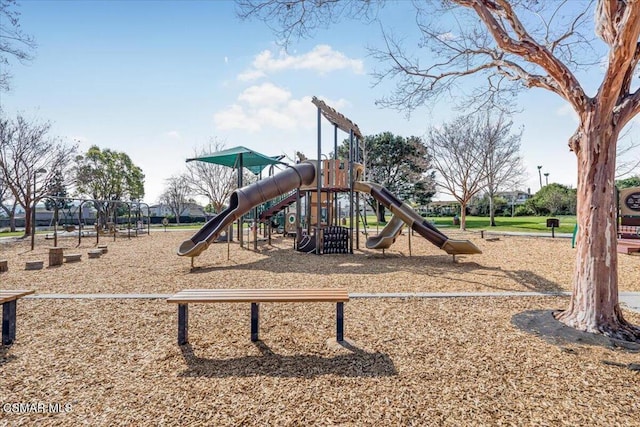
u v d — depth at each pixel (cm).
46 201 3139
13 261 963
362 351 323
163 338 357
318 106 1062
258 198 978
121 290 587
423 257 983
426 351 321
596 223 372
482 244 1281
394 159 3061
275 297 341
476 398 241
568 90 384
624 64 334
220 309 455
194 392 250
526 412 224
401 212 1005
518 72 486
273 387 257
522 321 403
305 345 338
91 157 3117
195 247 795
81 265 866
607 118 363
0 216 3350
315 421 215
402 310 452
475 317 421
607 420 216
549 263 852
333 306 468
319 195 1071
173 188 4228
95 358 309
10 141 1909
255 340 350
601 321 366
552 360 301
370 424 212
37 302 491
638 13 303
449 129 2117
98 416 222
